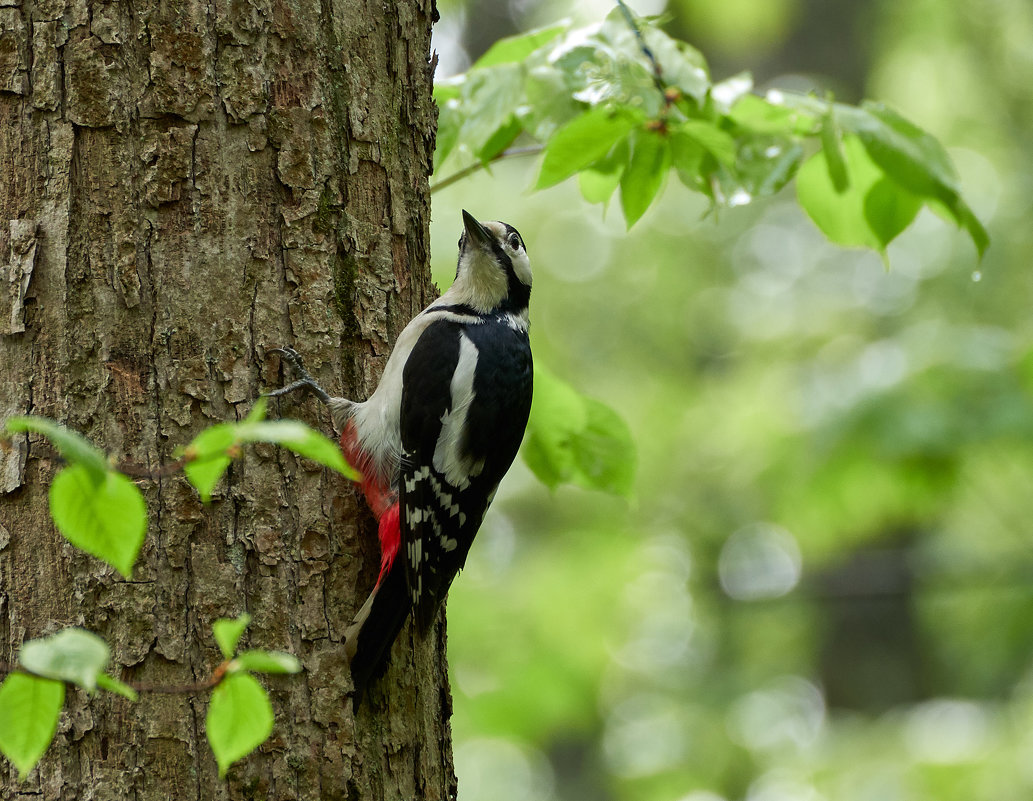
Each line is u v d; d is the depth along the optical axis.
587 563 24.16
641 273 28.19
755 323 25.70
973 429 16.73
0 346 7.10
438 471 8.78
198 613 6.94
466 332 9.81
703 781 22.94
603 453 10.88
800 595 25.14
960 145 25.48
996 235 24.05
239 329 7.40
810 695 27.47
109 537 4.96
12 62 7.29
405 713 7.75
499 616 21.73
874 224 10.12
